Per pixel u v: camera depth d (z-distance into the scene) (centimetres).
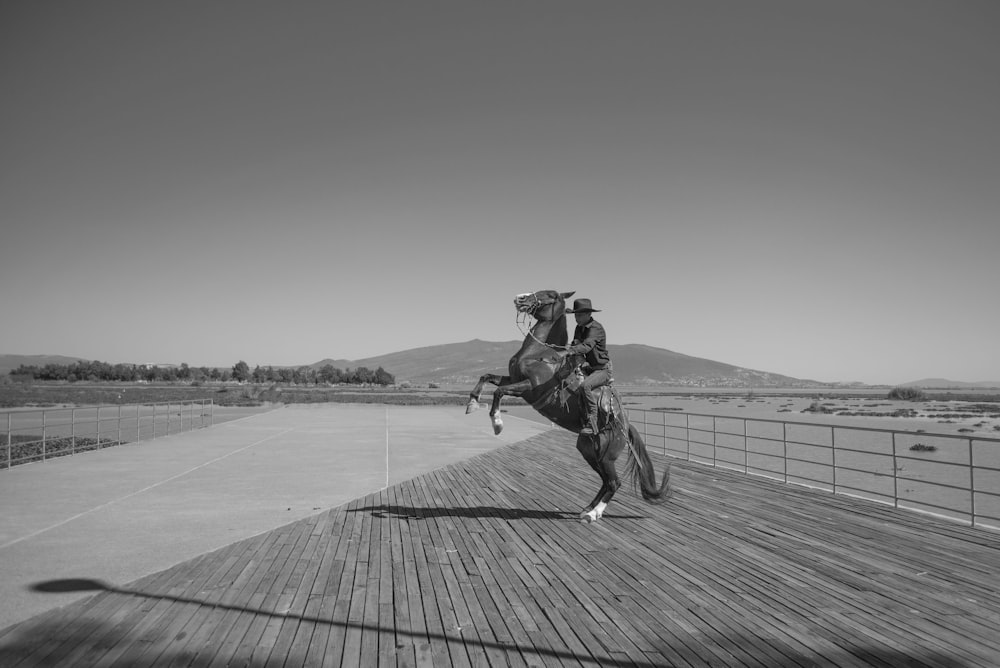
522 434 2609
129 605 548
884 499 1684
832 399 12594
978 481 2019
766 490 1155
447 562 683
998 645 450
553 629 488
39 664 426
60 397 6175
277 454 1836
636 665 423
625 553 715
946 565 654
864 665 418
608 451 827
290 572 647
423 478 1338
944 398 12394
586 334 838
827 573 629
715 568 651
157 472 1454
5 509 1020
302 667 421
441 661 431
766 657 432
